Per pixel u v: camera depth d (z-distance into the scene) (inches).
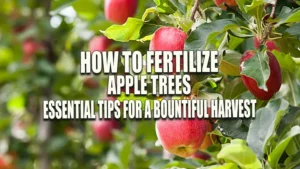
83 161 184.7
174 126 73.3
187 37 70.5
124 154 145.5
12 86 197.5
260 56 70.0
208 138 80.4
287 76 82.0
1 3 197.2
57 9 105.0
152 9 74.9
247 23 75.7
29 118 199.8
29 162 194.4
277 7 78.4
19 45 197.2
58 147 182.7
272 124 67.3
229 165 69.4
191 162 90.9
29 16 196.4
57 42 191.8
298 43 78.7
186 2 77.3
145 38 75.8
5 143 195.5
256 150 68.4
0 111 211.5
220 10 80.1
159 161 94.7
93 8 139.0
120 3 98.8
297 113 74.6
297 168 71.5
